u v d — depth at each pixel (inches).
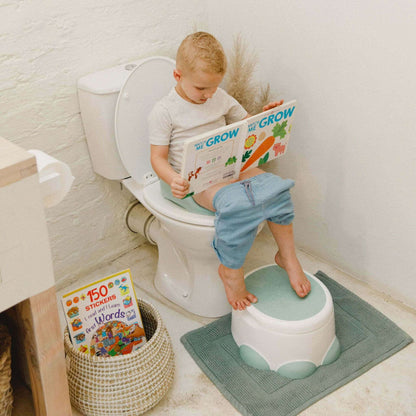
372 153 68.2
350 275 78.7
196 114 63.7
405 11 58.4
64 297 57.7
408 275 71.0
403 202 67.5
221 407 60.2
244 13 75.2
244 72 74.5
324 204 77.3
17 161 38.9
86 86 67.7
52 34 65.1
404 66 60.9
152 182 74.6
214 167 58.5
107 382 55.6
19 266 42.5
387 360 65.3
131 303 61.8
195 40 58.4
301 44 69.9
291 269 64.7
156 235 77.2
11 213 40.1
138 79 68.9
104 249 82.3
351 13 63.2
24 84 64.9
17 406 60.4
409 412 59.1
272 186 59.1
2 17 60.5
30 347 48.6
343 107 68.8
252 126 58.4
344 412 59.2
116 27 70.8
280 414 58.6
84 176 75.3
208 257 67.7
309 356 62.4
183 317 72.7
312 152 75.4
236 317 65.7
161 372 58.4
